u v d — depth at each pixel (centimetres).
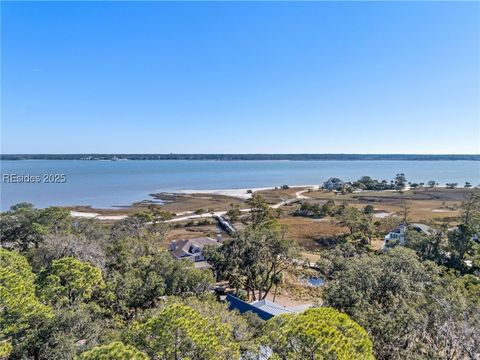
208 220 8938
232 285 4191
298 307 3312
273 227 4981
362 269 2373
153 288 2970
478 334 1631
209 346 1227
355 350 1184
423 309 1886
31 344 1591
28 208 5612
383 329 1719
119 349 1083
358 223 7050
